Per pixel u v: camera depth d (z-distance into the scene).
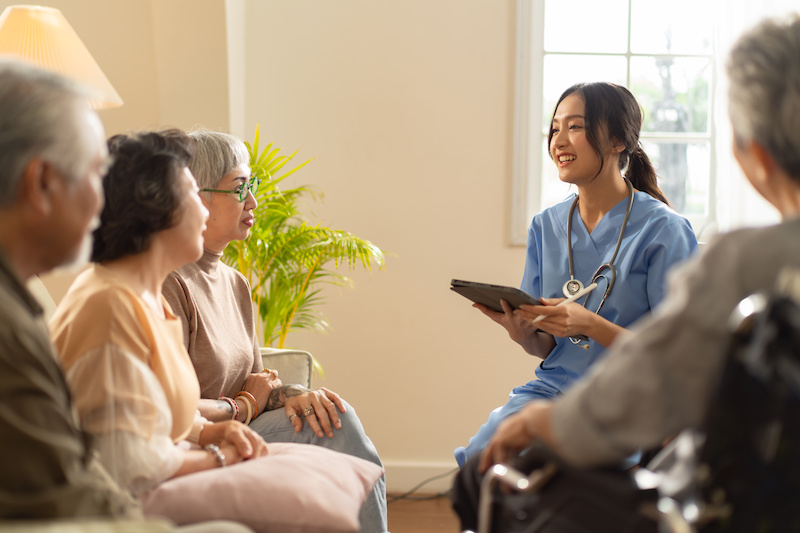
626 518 0.94
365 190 3.34
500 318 2.07
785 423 0.78
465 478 1.16
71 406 1.00
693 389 0.87
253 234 2.75
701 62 3.48
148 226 1.36
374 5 3.29
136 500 1.25
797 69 0.85
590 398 0.92
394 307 3.36
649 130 3.51
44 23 2.56
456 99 3.31
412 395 3.38
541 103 3.44
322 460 1.48
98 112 3.23
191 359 1.81
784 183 0.90
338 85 3.32
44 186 0.95
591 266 2.12
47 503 0.87
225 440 1.53
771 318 0.77
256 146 2.80
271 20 3.31
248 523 1.29
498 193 3.33
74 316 1.27
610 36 3.46
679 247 2.00
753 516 0.82
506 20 3.28
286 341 3.37
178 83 3.10
